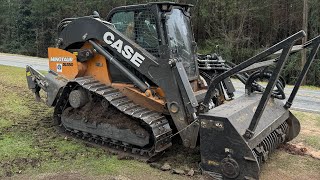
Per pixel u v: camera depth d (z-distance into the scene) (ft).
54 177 15.29
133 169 16.31
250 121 15.61
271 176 15.92
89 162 17.04
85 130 19.71
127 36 18.98
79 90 19.98
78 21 19.94
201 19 101.96
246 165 14.24
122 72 18.54
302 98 39.01
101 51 19.17
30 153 17.93
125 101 18.42
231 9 95.20
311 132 22.85
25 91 33.65
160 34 17.38
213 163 15.15
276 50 13.69
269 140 16.70
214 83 15.05
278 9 95.20
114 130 18.28
